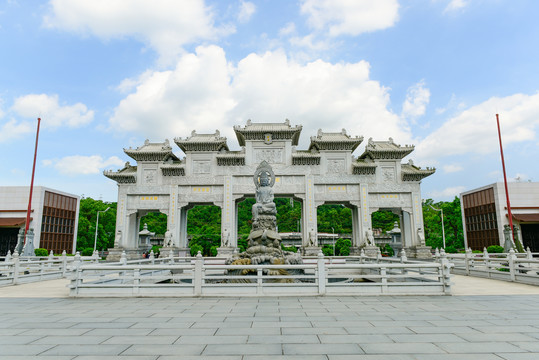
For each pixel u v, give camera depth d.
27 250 34.41
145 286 15.41
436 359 7.05
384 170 51.56
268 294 15.30
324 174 50.75
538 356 7.21
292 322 10.23
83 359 7.08
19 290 18.59
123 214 50.09
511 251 22.05
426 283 15.56
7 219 54.12
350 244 70.31
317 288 15.38
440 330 9.28
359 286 15.43
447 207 73.38
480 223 61.22
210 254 57.34
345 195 50.41
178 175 50.81
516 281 20.97
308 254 46.91
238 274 21.91
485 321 10.32
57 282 23.34
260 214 25.14
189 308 12.50
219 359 7.06
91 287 15.45
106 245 72.69
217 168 50.81
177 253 49.03
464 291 16.97
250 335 8.80
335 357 7.17
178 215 49.88
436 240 73.44
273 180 26.80
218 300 14.28
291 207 110.44
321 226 98.75
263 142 51.22
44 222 56.12
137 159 51.44
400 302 13.66
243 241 72.38
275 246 23.61
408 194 51.03
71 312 11.92
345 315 11.20
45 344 8.10
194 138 51.66
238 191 50.03
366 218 49.53
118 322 10.32
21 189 55.25
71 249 63.12
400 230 54.84
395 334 8.89
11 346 7.94
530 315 11.16
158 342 8.22
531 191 55.72
